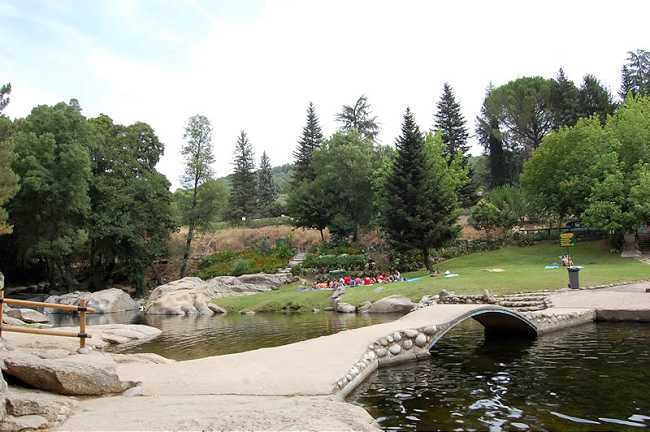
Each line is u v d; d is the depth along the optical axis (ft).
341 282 112.68
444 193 118.83
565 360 36.32
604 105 182.70
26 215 122.31
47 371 24.07
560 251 131.13
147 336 66.08
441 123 204.13
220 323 81.92
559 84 190.70
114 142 153.69
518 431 21.43
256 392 25.21
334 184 167.12
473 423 22.67
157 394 25.40
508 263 122.11
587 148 128.77
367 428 18.28
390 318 72.33
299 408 20.94
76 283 143.23
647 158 122.21
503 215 147.54
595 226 116.98
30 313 73.56
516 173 212.43
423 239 114.93
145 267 153.38
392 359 37.06
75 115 130.52
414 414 24.34
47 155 118.73
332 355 33.35
